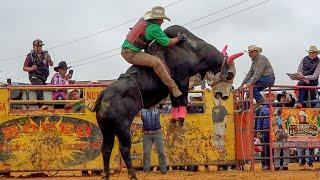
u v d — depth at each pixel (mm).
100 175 15961
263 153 17250
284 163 16891
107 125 11719
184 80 12312
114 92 11648
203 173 15328
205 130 16719
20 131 15617
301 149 18109
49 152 15711
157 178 13891
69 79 18344
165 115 16516
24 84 17203
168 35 12359
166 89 12109
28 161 15602
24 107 16250
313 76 17547
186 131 16609
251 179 13484
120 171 15992
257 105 16391
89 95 15820
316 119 16922
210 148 16719
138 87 11789
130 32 12078
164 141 16453
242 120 16562
